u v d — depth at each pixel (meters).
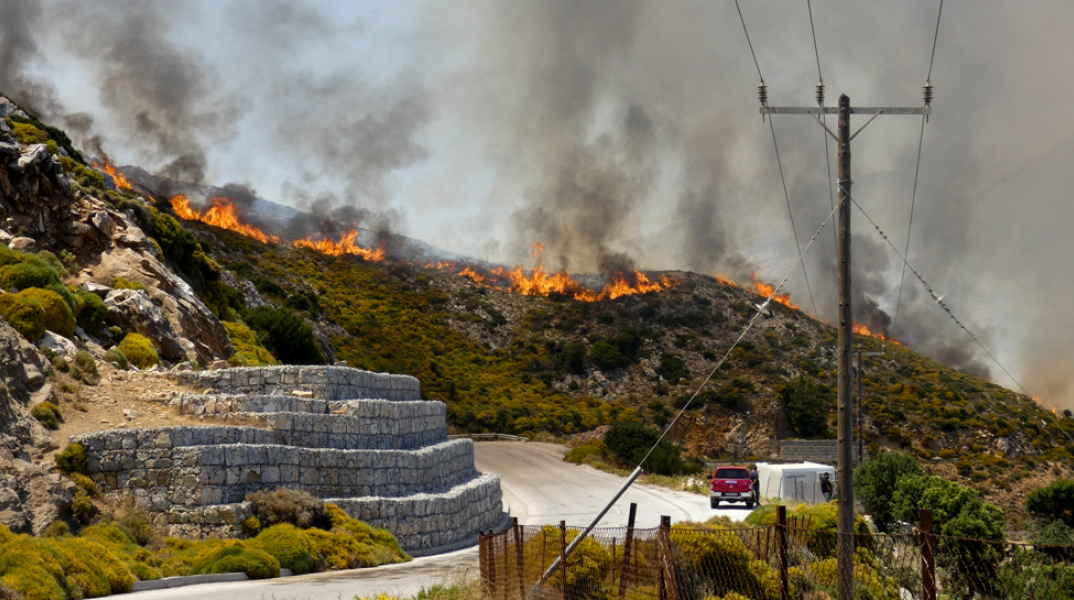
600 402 130.62
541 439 105.19
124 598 20.61
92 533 25.95
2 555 19.61
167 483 29.83
